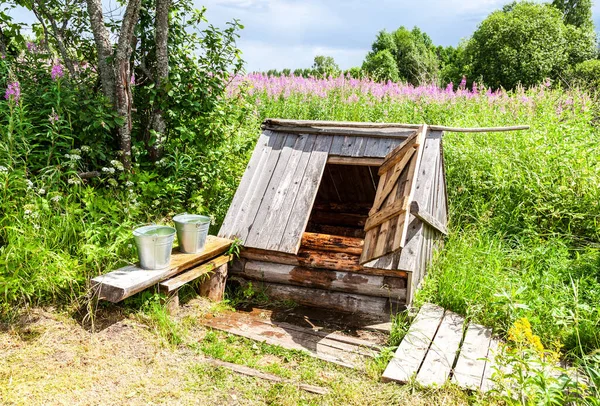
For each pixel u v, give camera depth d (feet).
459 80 88.38
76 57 21.90
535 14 80.12
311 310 15.34
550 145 22.27
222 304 15.16
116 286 12.05
